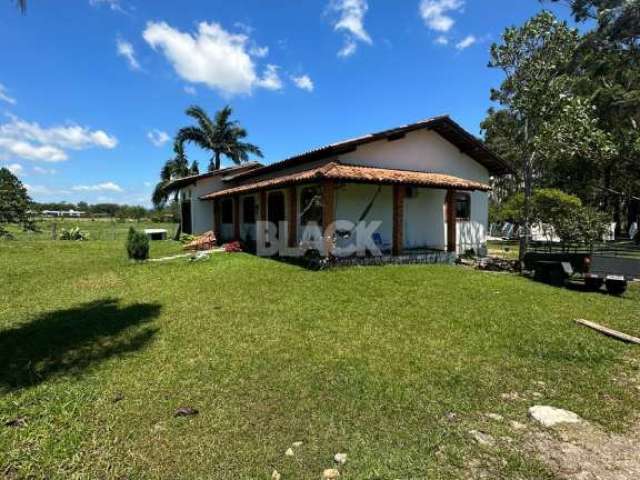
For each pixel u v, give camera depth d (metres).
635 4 20.30
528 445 2.82
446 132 14.73
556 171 28.84
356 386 3.70
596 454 2.71
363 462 2.62
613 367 4.21
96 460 2.66
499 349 4.68
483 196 16.52
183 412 3.23
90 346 4.86
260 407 3.33
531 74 12.02
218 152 30.52
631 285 9.32
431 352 4.56
